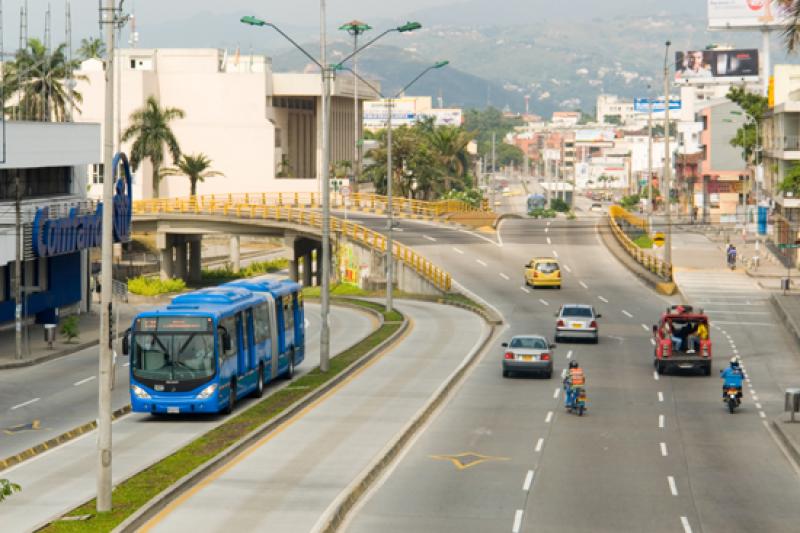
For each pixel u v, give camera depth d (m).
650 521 36.00
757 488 41.41
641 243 163.25
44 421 56.66
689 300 114.88
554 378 71.12
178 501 37.62
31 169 96.19
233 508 36.56
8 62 135.75
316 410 58.31
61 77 144.25
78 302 109.38
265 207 151.00
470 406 60.41
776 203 160.62
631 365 76.81
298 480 41.09
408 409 58.44
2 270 95.00
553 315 105.00
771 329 96.38
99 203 100.44
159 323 55.47
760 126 189.88
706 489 41.06
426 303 121.44
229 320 57.94
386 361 78.50
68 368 76.81
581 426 54.50
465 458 46.47
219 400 55.41
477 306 111.75
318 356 82.19
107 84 37.97
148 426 54.56
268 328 65.50
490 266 139.00
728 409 60.09
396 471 43.81
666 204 124.38
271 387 67.25
